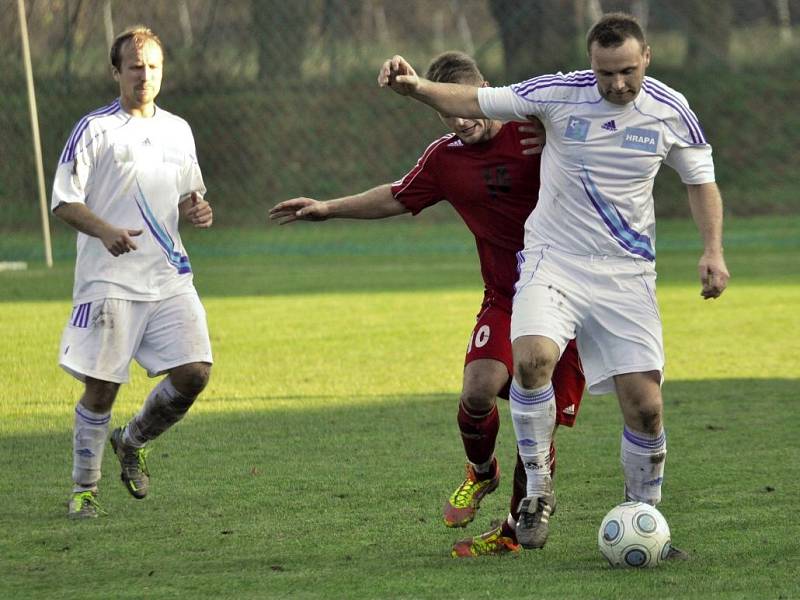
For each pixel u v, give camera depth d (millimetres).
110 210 18656
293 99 74188
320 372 31266
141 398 28641
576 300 15516
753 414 25500
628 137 15352
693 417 25234
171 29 74438
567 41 76188
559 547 16312
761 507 18062
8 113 64312
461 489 16891
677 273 52812
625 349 15633
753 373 30484
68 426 25094
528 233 16109
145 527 17562
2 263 57531
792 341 35281
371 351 34406
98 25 73188
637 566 14969
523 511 15047
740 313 40812
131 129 18719
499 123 16969
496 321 16875
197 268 57344
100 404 18547
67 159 18172
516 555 15914
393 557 15844
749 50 83000
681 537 16469
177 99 71625
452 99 15781
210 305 44250
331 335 37219
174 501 19109
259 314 41812
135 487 18953
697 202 15758
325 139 74375
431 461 21703
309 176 73000
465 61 17391
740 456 21609
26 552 16219
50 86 65625
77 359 18406
